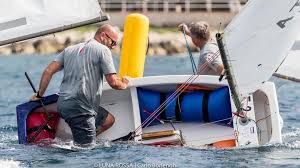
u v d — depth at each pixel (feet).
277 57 88.74
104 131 95.04
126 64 98.27
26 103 93.71
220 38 88.63
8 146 92.38
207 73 95.71
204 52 95.30
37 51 372.79
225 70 89.40
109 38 91.30
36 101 93.71
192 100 93.30
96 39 91.40
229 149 89.97
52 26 90.12
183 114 93.97
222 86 92.22
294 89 156.46
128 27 98.53
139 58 98.43
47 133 94.79
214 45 95.86
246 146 91.30
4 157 85.71
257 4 88.22
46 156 86.17
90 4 90.53
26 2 89.86
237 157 85.71
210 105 92.48
